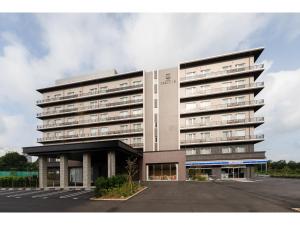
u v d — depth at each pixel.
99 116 48.97
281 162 82.12
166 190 19.48
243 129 38.72
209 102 41.41
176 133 41.16
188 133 41.44
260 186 23.31
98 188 15.88
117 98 48.03
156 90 43.78
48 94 55.38
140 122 44.97
